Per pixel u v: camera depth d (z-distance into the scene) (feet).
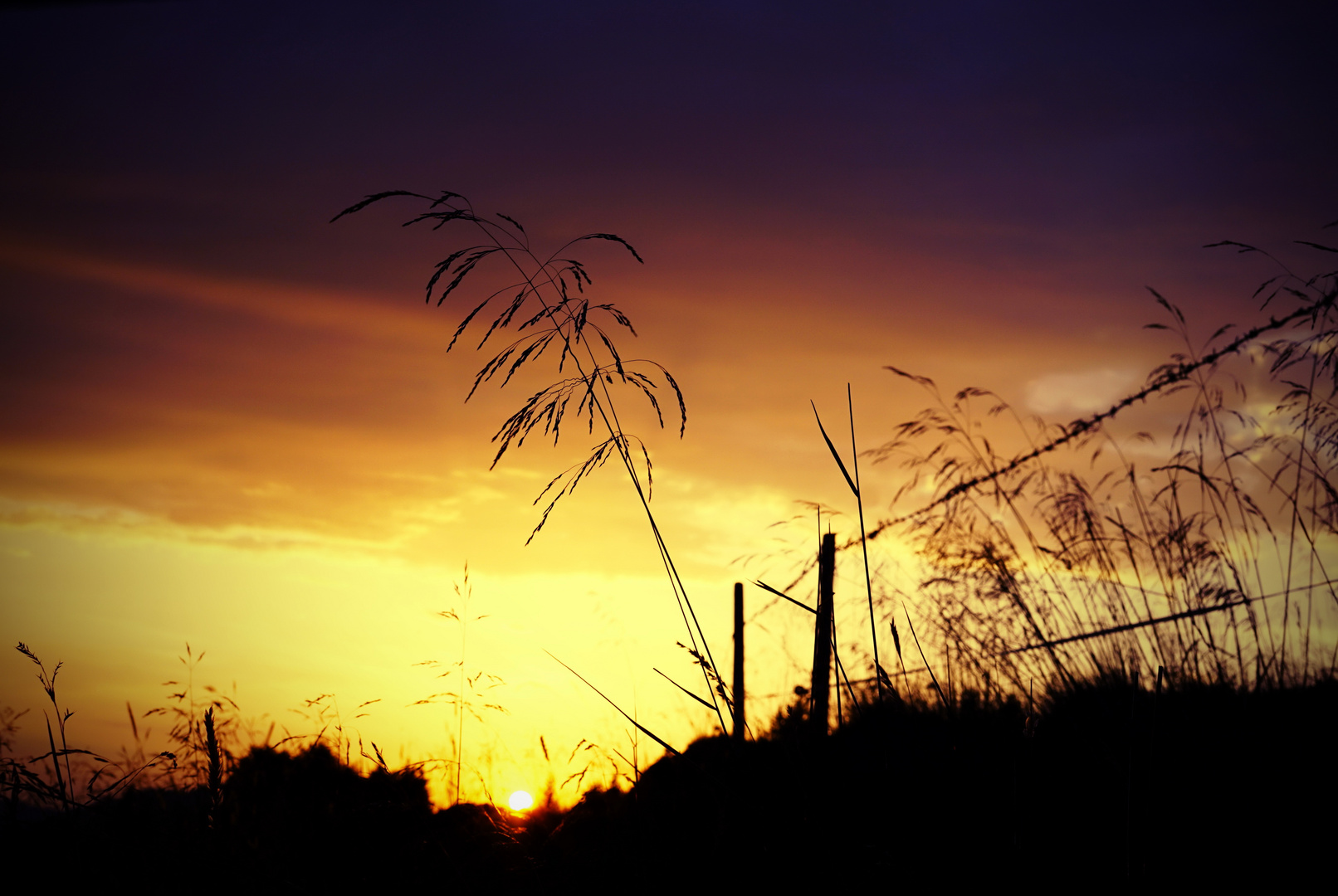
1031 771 8.49
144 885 6.75
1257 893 6.17
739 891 6.69
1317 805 7.27
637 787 8.21
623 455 7.20
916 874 6.48
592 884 7.13
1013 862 6.68
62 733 7.24
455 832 8.37
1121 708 10.22
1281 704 9.69
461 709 9.23
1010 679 11.80
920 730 9.02
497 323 7.47
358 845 7.89
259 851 7.36
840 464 7.16
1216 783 7.91
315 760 8.93
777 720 9.14
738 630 14.03
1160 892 6.38
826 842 6.89
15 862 6.90
